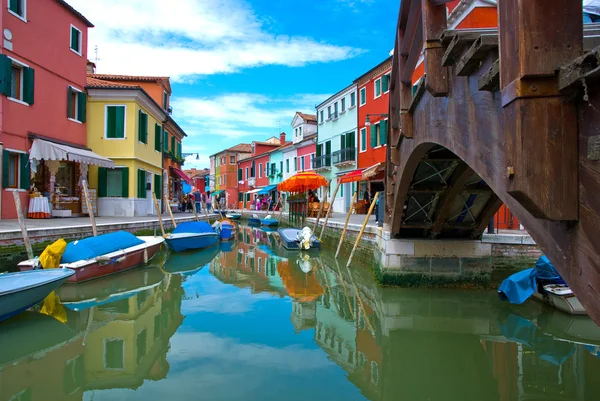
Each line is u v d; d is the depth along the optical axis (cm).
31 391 455
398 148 799
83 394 446
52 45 1633
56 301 823
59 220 1417
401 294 894
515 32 231
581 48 219
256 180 5031
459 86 406
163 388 458
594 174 206
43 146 1474
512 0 235
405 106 634
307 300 869
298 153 3912
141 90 1975
